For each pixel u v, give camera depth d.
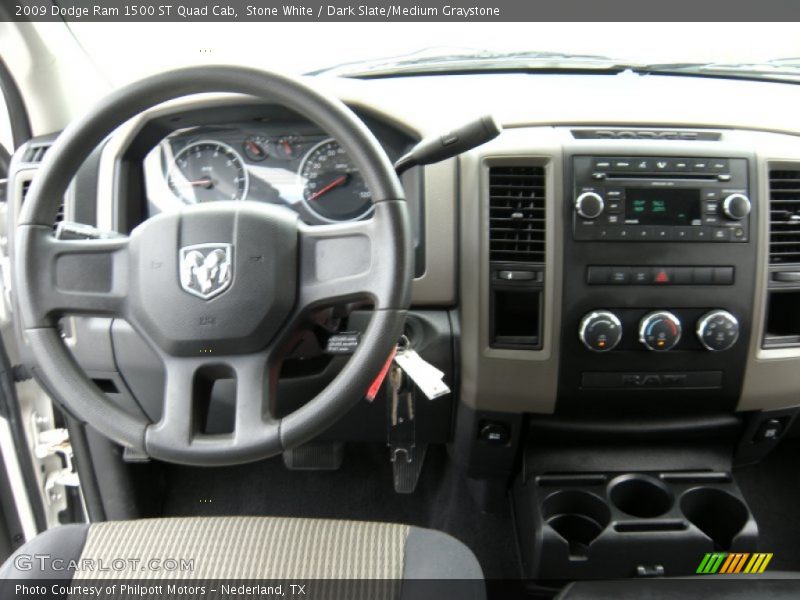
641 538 1.08
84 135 0.74
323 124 0.72
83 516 1.45
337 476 1.59
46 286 0.75
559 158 0.98
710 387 1.06
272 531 0.86
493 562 1.41
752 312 1.01
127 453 1.30
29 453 1.26
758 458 1.25
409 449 1.35
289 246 0.75
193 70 0.72
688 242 0.99
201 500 1.56
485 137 0.77
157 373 1.10
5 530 1.21
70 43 1.21
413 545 0.84
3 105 1.20
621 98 1.17
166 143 1.14
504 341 1.05
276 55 1.31
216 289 0.74
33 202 0.75
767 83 1.33
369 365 0.71
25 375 1.23
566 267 1.00
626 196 0.98
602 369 1.04
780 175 1.00
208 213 0.75
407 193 1.07
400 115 1.04
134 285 0.77
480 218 1.00
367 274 0.73
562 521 1.23
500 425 1.14
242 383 0.75
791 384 1.07
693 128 1.05
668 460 1.22
